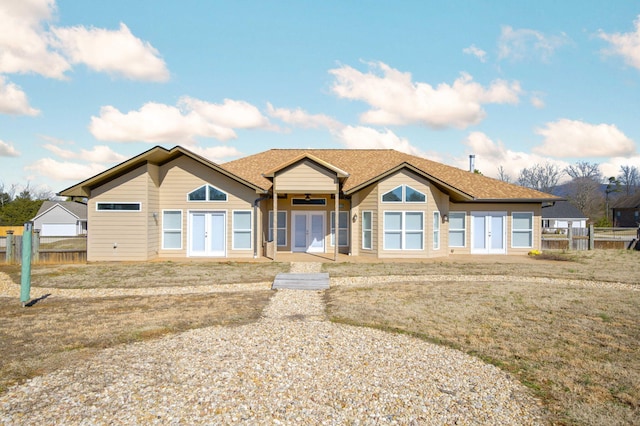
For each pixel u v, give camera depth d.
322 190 19.53
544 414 5.04
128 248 19.61
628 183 85.31
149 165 19.84
